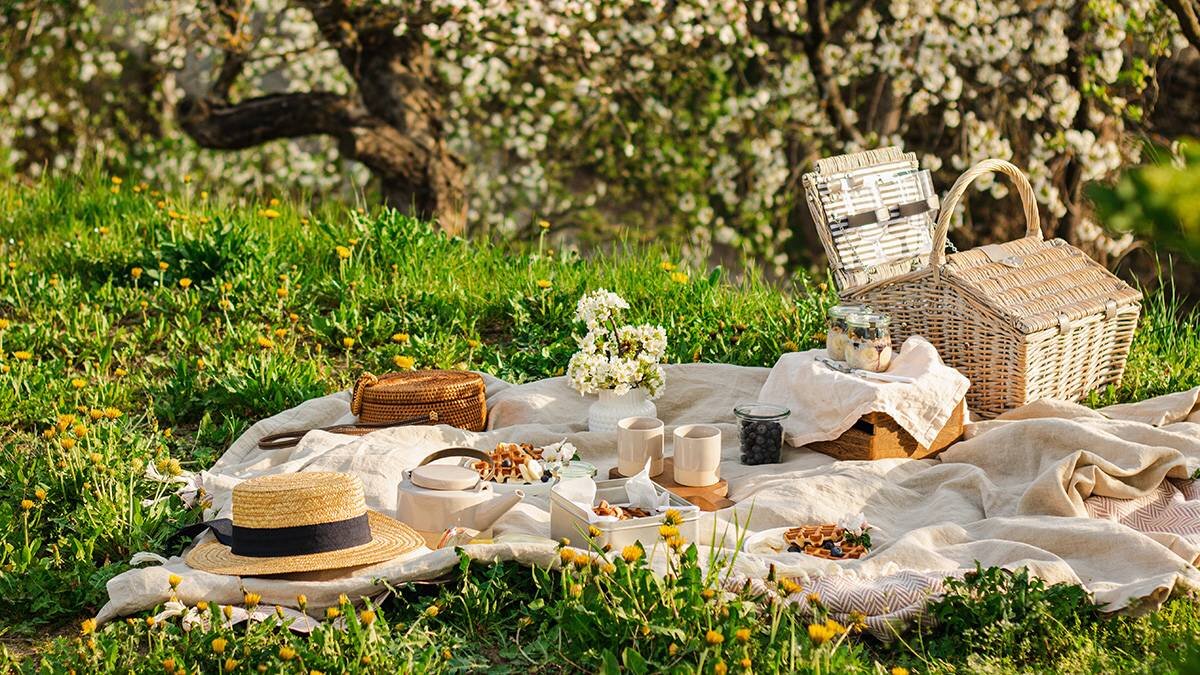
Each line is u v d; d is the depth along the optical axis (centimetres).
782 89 1069
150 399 510
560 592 329
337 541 332
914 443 442
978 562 322
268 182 1284
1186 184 92
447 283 662
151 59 1227
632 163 1222
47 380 512
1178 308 1005
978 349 477
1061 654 302
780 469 431
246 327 586
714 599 298
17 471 402
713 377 509
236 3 1058
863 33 1030
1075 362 498
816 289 640
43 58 1245
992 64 980
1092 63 902
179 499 379
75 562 346
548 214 1239
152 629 301
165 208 802
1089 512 391
